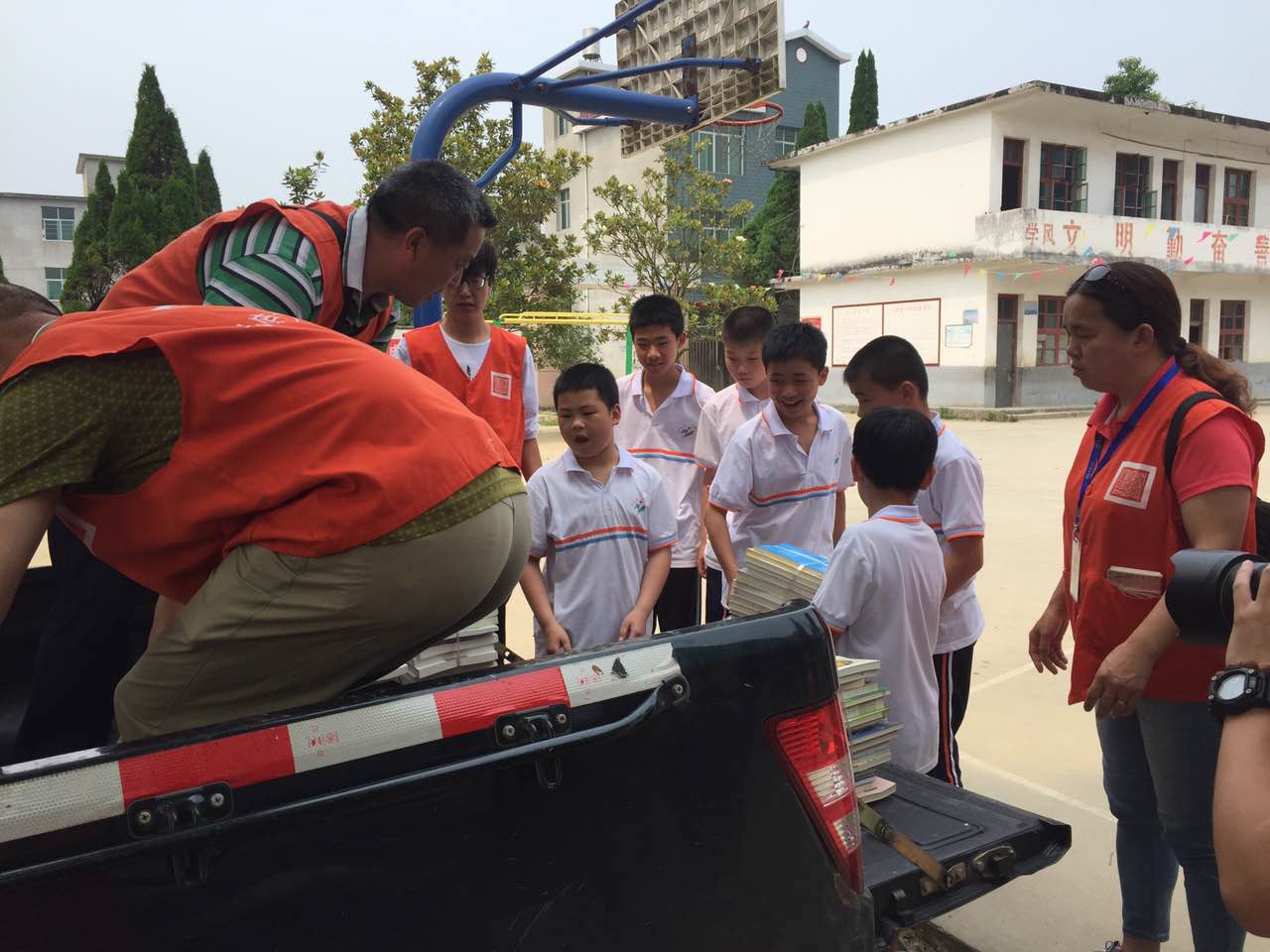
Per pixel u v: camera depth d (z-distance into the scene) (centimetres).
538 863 112
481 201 191
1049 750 352
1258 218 2188
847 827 135
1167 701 196
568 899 113
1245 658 100
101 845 93
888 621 225
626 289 2083
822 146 2072
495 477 136
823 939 131
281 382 124
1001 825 195
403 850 105
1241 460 189
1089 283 206
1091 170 1914
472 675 114
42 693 187
